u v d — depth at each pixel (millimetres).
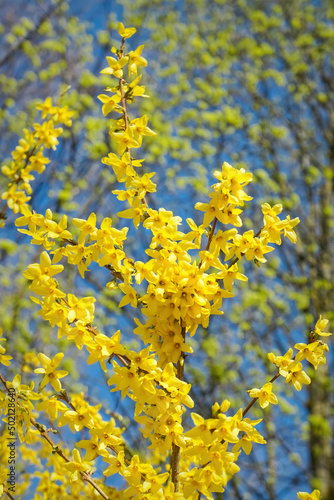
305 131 8758
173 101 7578
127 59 2381
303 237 7938
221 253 6188
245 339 6832
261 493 6234
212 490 2018
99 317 6148
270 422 6434
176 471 2186
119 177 2256
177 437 2025
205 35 8703
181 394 2021
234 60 8148
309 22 9039
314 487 6316
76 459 2133
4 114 6812
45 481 2879
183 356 2225
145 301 2105
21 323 6059
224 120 7293
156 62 8211
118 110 2379
